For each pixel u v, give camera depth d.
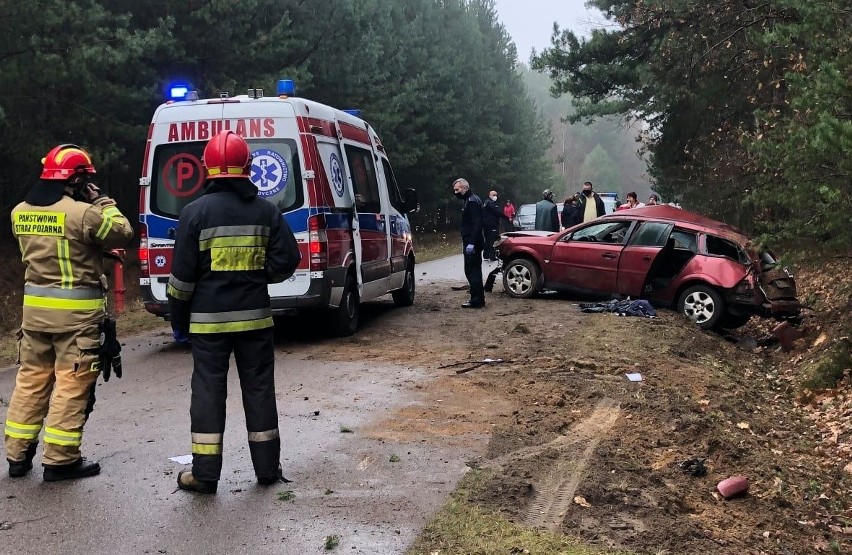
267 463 4.68
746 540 4.48
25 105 16.12
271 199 8.70
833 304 11.59
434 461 5.16
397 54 32.16
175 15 18.48
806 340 10.74
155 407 6.56
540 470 5.05
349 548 3.86
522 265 13.26
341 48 25.19
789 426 7.36
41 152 15.87
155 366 8.32
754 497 5.18
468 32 43.94
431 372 7.74
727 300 11.12
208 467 4.52
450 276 18.16
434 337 9.62
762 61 13.70
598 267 12.41
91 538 3.98
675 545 4.16
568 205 17.36
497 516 4.29
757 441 6.57
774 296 10.82
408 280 12.52
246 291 4.58
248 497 4.52
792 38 9.74
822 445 6.95
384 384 7.27
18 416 4.81
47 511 4.32
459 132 39.34
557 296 13.62
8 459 4.83
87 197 4.81
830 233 7.87
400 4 36.56
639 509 4.55
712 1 14.59
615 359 8.34
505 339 9.41
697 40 14.80
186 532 4.05
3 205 19.16
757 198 8.84
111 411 6.44
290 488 4.66
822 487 5.69
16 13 14.55
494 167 45.38
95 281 4.78
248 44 19.73
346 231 9.45
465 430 5.87
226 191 4.56
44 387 4.88
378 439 5.64
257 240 4.55
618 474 5.04
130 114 18.11
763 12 13.88
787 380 9.25
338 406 6.53
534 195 54.00
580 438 5.79
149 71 17.61
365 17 26.83
